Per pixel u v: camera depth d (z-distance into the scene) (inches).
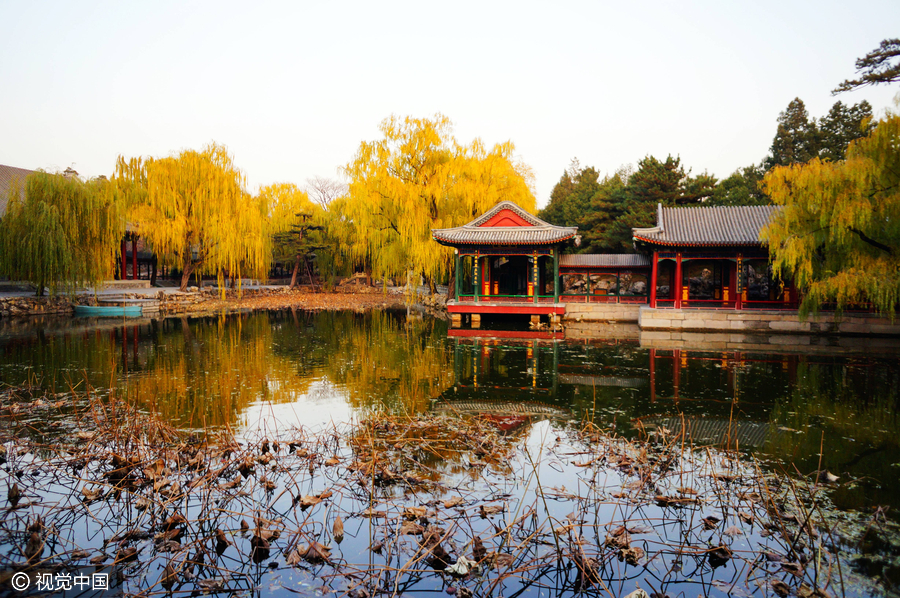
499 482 298.8
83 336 872.9
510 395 508.1
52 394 483.2
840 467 324.5
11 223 1043.3
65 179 1106.7
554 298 1087.0
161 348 764.0
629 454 334.0
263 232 1800.0
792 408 460.1
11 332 909.2
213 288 1801.2
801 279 784.3
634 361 689.6
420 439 370.9
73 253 1092.5
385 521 251.4
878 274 693.9
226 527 248.1
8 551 224.4
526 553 226.8
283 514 259.9
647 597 193.8
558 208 2645.2
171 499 262.2
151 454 325.1
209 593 199.0
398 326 1101.1
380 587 203.5
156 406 451.5
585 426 406.6
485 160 1342.3
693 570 216.5
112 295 1366.9
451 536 238.2
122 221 1204.5
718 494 281.4
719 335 948.0
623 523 252.8
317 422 410.6
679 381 568.4
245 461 315.3
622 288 1667.1
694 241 984.3
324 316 1312.7
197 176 1441.9
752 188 2089.1
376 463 316.2
